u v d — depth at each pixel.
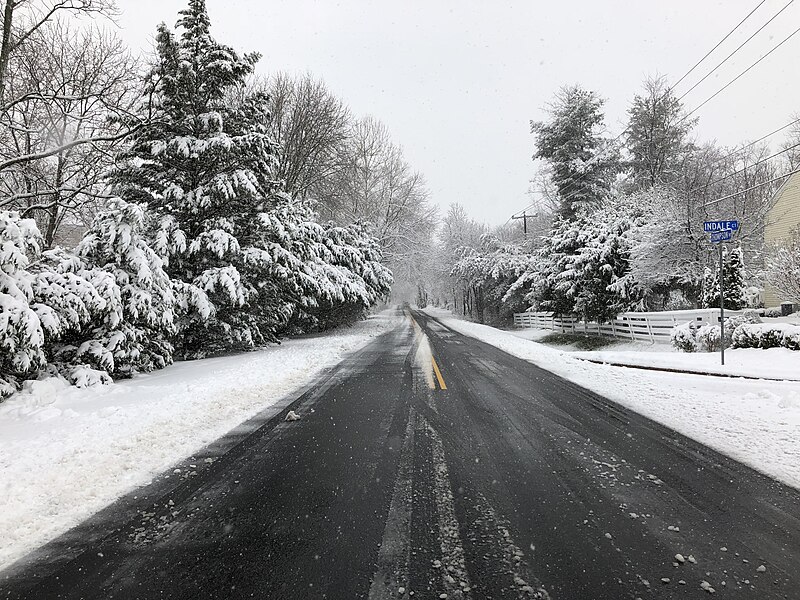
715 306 15.56
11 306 7.85
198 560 3.23
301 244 17.47
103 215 10.84
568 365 11.94
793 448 5.11
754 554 3.14
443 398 8.13
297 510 3.93
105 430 6.35
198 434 6.21
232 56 15.46
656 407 7.21
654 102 33.38
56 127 14.21
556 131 36.25
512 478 4.51
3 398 8.07
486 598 2.72
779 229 24.97
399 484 4.41
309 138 28.58
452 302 69.31
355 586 2.87
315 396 8.53
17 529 3.75
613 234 20.69
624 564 3.04
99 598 2.85
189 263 15.21
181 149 14.20
